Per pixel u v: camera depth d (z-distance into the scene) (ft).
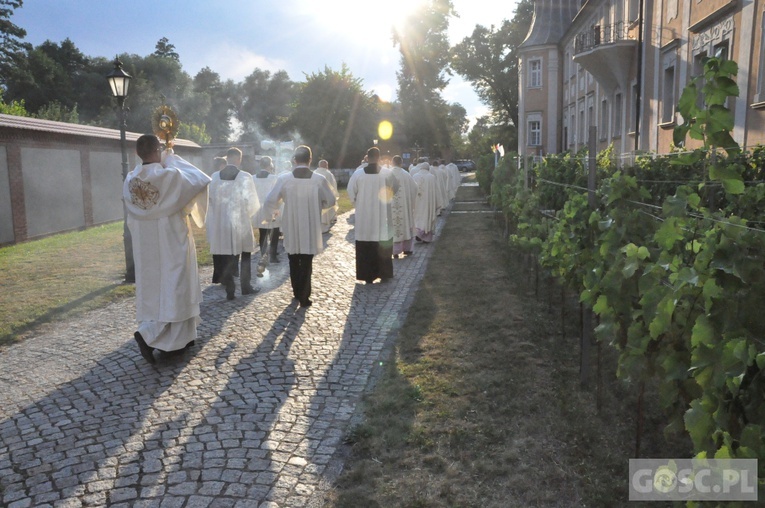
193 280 18.44
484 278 29.68
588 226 16.01
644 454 12.10
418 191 43.60
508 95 172.04
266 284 30.04
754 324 7.82
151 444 12.98
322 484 11.35
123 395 15.76
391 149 201.16
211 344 19.97
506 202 39.83
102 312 24.85
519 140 124.47
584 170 28.50
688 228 10.45
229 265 26.43
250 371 17.42
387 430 13.29
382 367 17.57
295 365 17.92
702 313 9.16
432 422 13.66
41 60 183.01
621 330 12.39
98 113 205.77
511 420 13.74
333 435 13.34
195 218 18.83
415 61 192.54
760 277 7.94
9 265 36.37
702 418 7.58
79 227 61.82
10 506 10.77
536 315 22.44
